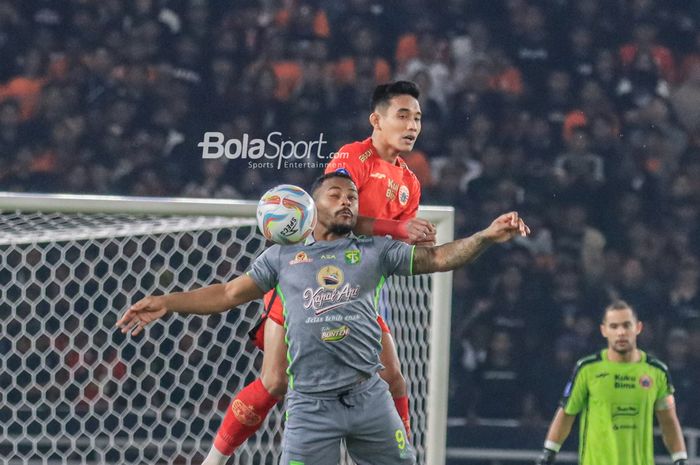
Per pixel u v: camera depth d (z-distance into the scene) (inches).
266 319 682.8
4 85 1798.7
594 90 1895.9
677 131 1888.5
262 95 1841.8
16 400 1326.3
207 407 1217.4
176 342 922.7
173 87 1825.8
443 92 1870.1
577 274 1752.0
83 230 839.1
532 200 1809.8
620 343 994.7
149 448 1238.9
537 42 1909.4
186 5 1863.9
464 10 1918.1
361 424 598.5
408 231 639.8
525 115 1865.2
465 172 1811.0
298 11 1889.8
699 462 1386.6
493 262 1726.1
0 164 1763.0
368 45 1887.3
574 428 1541.6
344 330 592.4
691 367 1694.1
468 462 1465.3
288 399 612.7
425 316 778.8
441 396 757.3
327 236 614.5
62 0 1841.8
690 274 1770.4
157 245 846.5
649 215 1827.0
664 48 1936.5
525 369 1652.3
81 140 1785.2
